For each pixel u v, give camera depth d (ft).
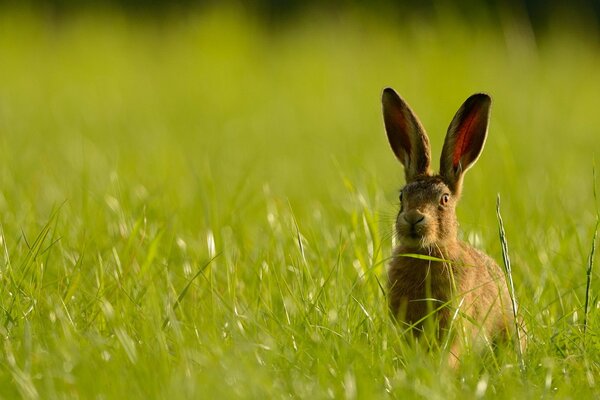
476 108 32.40
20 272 29.81
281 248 34.42
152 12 131.23
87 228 36.50
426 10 113.09
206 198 40.86
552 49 106.83
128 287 30.09
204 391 22.52
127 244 32.48
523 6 116.37
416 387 23.29
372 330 27.78
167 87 95.20
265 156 61.93
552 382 25.76
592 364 26.89
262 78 100.42
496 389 25.11
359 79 93.81
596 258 35.09
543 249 35.22
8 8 116.98
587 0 120.06
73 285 28.91
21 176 47.26
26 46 110.22
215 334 26.37
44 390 23.39
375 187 39.24
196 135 70.54
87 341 25.64
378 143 66.44
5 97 85.56
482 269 30.60
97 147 61.57
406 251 29.68
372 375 24.70
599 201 46.26
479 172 49.49
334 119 79.20
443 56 91.61
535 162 57.26
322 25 117.50
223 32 111.04
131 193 42.55
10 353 24.79
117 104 85.30
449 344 27.07
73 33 117.29
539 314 29.78
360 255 31.73
